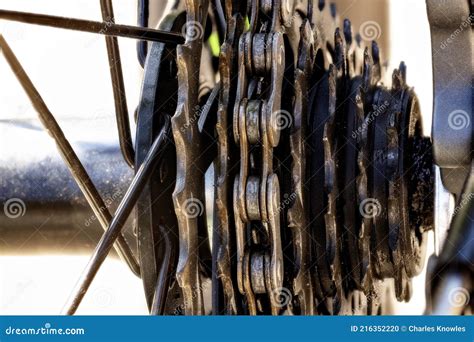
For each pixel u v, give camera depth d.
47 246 3.07
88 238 3.03
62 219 3.01
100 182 2.94
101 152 2.98
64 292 4.31
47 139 3.04
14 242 3.08
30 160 3.02
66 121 3.10
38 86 4.61
